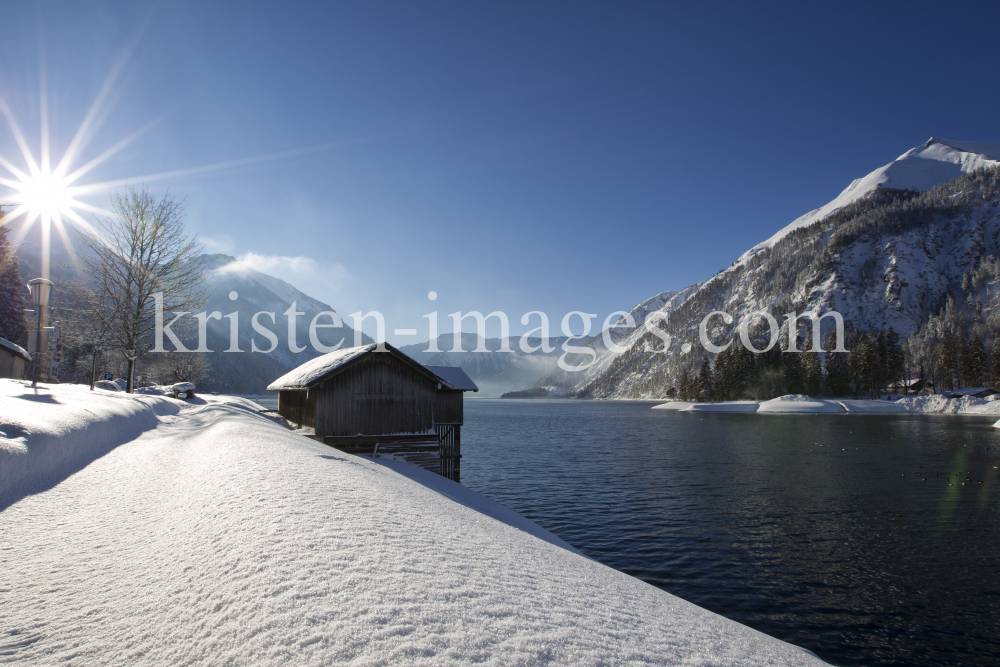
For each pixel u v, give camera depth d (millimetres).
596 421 97125
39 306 13422
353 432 20453
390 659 3246
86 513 6449
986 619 11641
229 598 3994
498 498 25188
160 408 20000
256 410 29984
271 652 3271
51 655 3252
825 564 15219
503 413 144500
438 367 25203
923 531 18547
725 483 28578
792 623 11461
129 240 25500
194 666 3148
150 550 5207
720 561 15539
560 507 23031
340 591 4137
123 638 3490
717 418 94500
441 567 5105
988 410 86625
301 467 8844
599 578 6723
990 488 26141
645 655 4172
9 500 6480
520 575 5531
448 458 23781
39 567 4730
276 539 5184
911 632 11039
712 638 5281
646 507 22812
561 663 3611
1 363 29250
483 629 3889
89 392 15664
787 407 105625
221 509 6281
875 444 46406
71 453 8898
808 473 31562
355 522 6039
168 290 26578
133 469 9094
